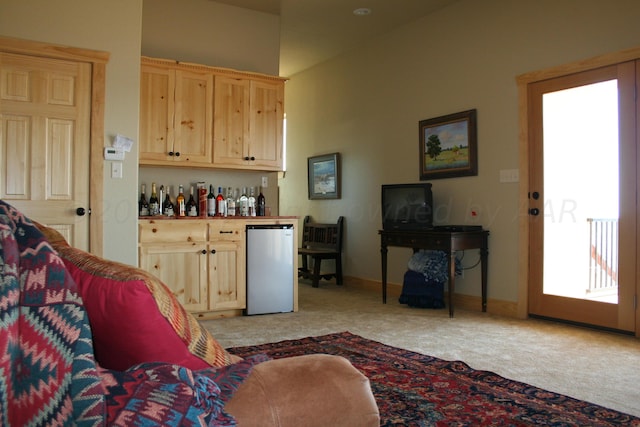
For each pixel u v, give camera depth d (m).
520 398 2.32
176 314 0.88
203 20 4.84
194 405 0.75
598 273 3.86
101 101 3.60
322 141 6.71
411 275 4.79
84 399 0.69
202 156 4.51
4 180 3.37
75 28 3.53
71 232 3.53
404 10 5.00
